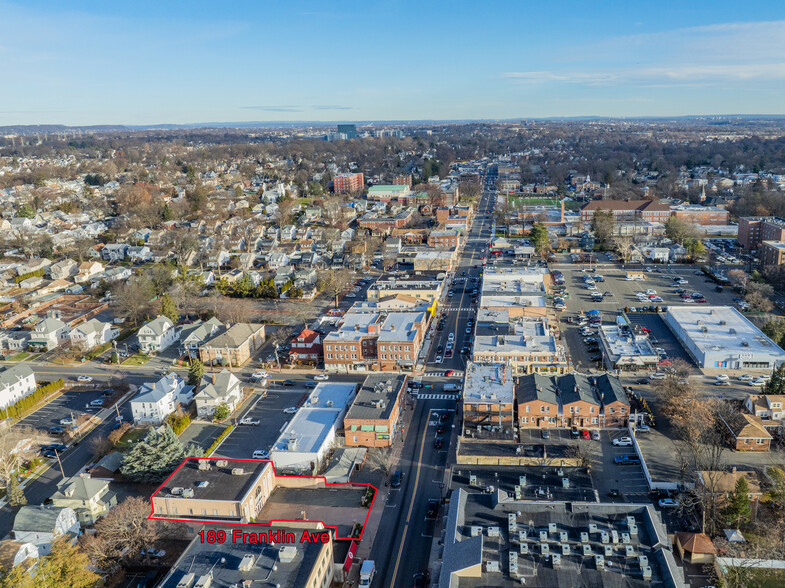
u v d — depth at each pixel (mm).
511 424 143750
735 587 93250
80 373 191750
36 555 107188
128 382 184250
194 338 199500
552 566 87438
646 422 145000
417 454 138250
